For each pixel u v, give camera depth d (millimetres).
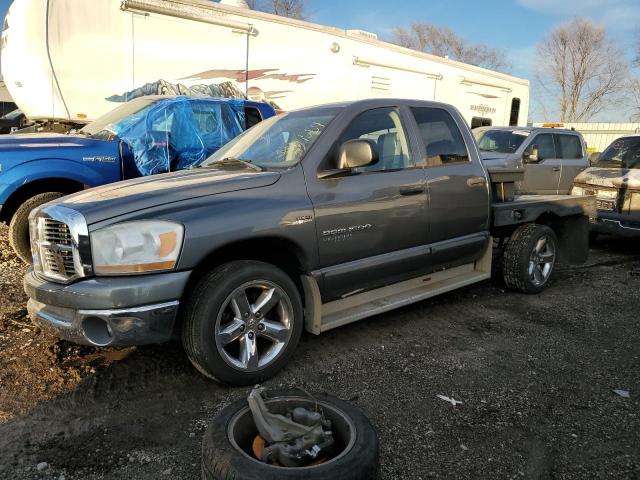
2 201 5684
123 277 2980
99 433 2836
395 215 4078
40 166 5801
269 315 3516
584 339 4281
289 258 3703
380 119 4227
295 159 3713
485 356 3898
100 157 6199
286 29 9336
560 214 5703
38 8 7203
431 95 12266
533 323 4629
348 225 3770
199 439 2801
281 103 9555
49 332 3219
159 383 3383
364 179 3920
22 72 7410
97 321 3016
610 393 3373
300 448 2191
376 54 10812
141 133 6457
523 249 5305
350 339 4156
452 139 4789
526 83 15359
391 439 2816
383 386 3393
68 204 3221
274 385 3363
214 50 8609
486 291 5570
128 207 3066
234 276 3168
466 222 4742
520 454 2717
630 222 7363
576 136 11297
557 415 3094
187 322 3127
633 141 7969
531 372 3648
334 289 3789
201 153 6930
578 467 2621
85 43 7570
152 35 8023
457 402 3213
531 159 9758
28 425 2893
